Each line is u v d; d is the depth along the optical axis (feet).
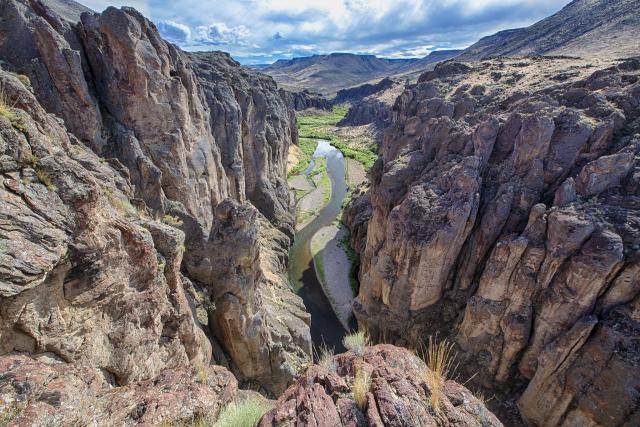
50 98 83.97
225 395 39.96
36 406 26.43
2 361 29.96
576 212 91.50
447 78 245.86
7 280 31.71
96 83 99.71
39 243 34.99
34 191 36.35
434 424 25.49
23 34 81.66
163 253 59.67
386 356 33.86
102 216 43.80
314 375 31.60
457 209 109.29
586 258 84.17
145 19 105.19
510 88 186.19
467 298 116.78
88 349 40.73
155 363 53.21
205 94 177.06
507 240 100.73
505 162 119.34
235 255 74.90
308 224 251.39
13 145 35.91
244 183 200.95
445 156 136.46
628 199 89.92
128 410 32.53
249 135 213.87
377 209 151.23
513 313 97.96
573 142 108.27
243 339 79.30
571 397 83.87
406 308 122.93
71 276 39.22
